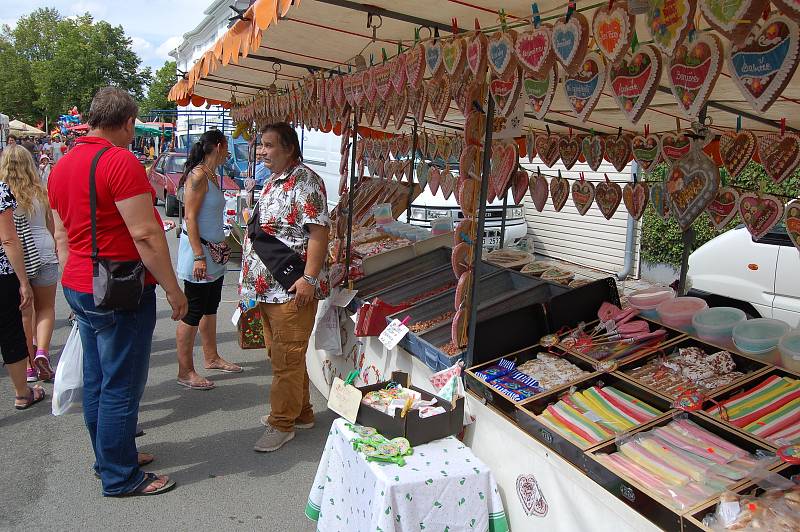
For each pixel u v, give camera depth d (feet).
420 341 9.47
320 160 32.48
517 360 8.89
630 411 7.48
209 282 14.60
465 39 7.20
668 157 11.91
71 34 170.50
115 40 173.68
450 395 8.38
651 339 9.07
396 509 6.89
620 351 8.79
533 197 14.07
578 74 5.74
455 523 7.20
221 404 14.12
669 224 26.58
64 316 21.25
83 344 9.89
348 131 15.96
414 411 7.74
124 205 8.85
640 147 12.67
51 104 169.58
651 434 6.87
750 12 3.78
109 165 8.87
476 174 8.53
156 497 10.17
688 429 6.96
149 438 12.34
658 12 4.53
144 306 9.56
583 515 6.34
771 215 10.54
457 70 7.36
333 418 13.25
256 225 10.91
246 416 13.47
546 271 12.38
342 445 8.13
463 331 8.77
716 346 8.63
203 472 11.01
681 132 11.59
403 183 20.12
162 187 53.06
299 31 10.16
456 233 8.57
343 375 13.05
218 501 10.11
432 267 14.40
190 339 14.84
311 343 15.15
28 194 14.02
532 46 5.99
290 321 11.01
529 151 14.26
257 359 17.52
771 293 17.49
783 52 3.94
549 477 6.81
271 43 11.60
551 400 7.65
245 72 16.24
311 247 10.62
